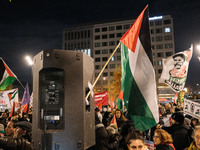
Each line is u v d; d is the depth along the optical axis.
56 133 2.58
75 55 2.75
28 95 11.17
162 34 80.50
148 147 4.22
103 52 86.19
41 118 2.71
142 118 3.85
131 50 4.21
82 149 2.60
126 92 4.09
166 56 79.19
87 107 2.91
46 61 2.69
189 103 5.29
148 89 3.92
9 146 2.69
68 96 2.66
